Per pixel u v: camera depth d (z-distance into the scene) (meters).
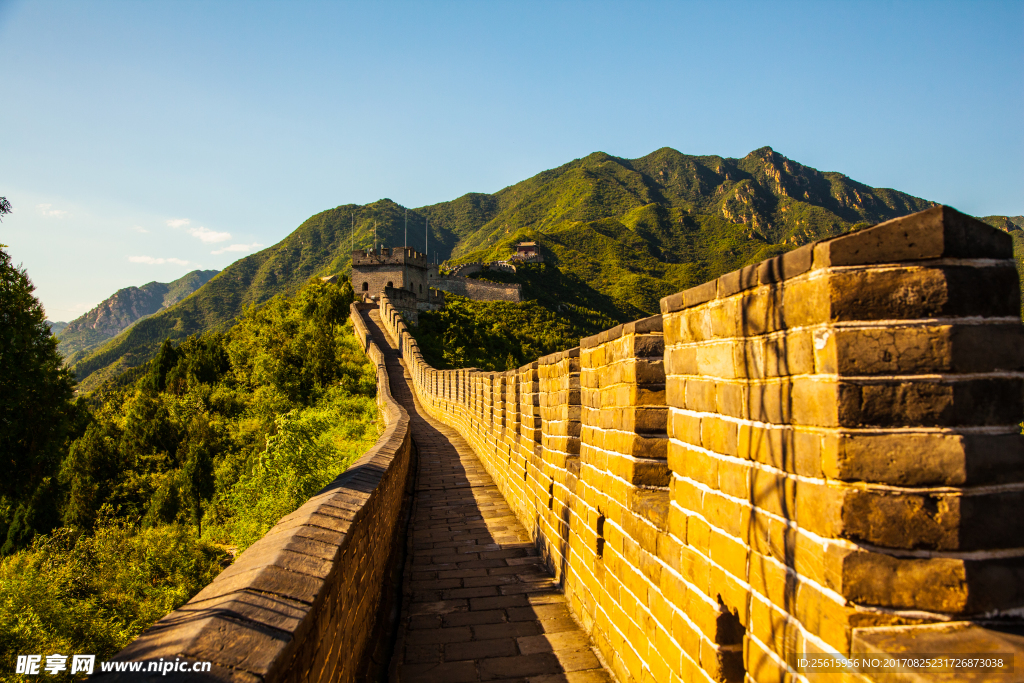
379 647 3.91
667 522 2.72
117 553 15.45
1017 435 1.51
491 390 11.02
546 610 4.68
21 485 23.50
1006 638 1.37
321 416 21.53
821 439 1.61
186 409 30.06
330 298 56.81
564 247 169.88
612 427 3.66
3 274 23.34
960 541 1.45
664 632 2.74
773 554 1.85
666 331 2.74
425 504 8.83
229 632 1.73
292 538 2.72
